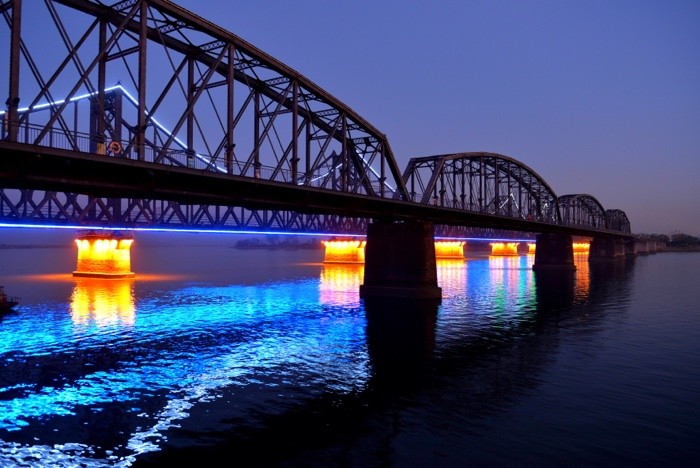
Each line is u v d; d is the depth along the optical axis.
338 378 27.73
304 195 45.34
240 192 39.53
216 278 98.62
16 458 17.84
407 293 59.88
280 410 22.69
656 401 23.44
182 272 118.12
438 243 182.88
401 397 24.36
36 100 24.92
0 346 35.84
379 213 57.94
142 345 36.19
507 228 95.44
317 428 20.50
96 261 94.50
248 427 20.64
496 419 21.28
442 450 18.27
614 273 111.31
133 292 71.12
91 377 28.03
